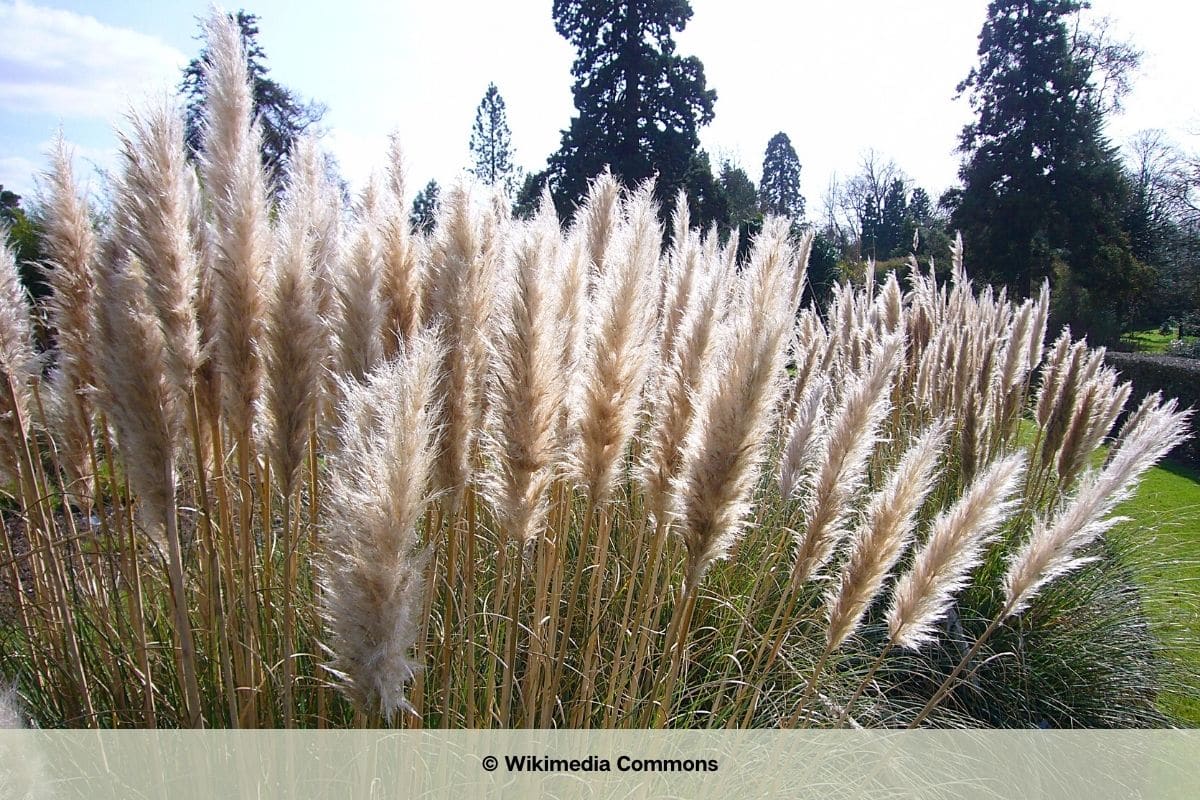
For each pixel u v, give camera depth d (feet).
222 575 9.02
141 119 6.93
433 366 6.11
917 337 23.81
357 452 6.11
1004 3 99.76
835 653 12.42
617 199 12.45
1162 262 92.68
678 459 8.29
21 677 9.54
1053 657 14.29
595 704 9.84
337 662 6.08
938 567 8.14
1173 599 17.15
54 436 10.41
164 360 7.09
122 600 10.20
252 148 7.98
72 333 9.32
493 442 7.65
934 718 12.48
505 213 10.98
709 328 8.29
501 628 10.37
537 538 9.23
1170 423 8.89
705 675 11.35
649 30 91.45
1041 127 95.91
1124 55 99.09
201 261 8.09
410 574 5.89
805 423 10.42
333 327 8.32
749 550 14.23
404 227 9.07
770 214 7.62
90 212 9.36
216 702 8.41
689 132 92.48
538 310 7.16
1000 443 20.38
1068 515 8.46
